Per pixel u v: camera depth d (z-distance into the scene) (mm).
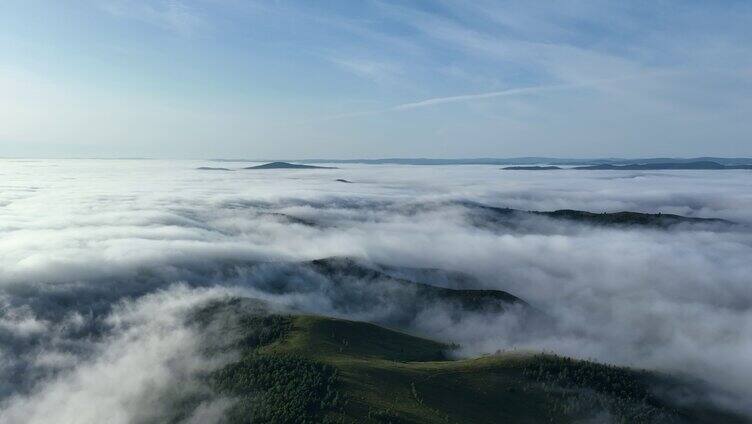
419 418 186500
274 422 183500
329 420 180000
